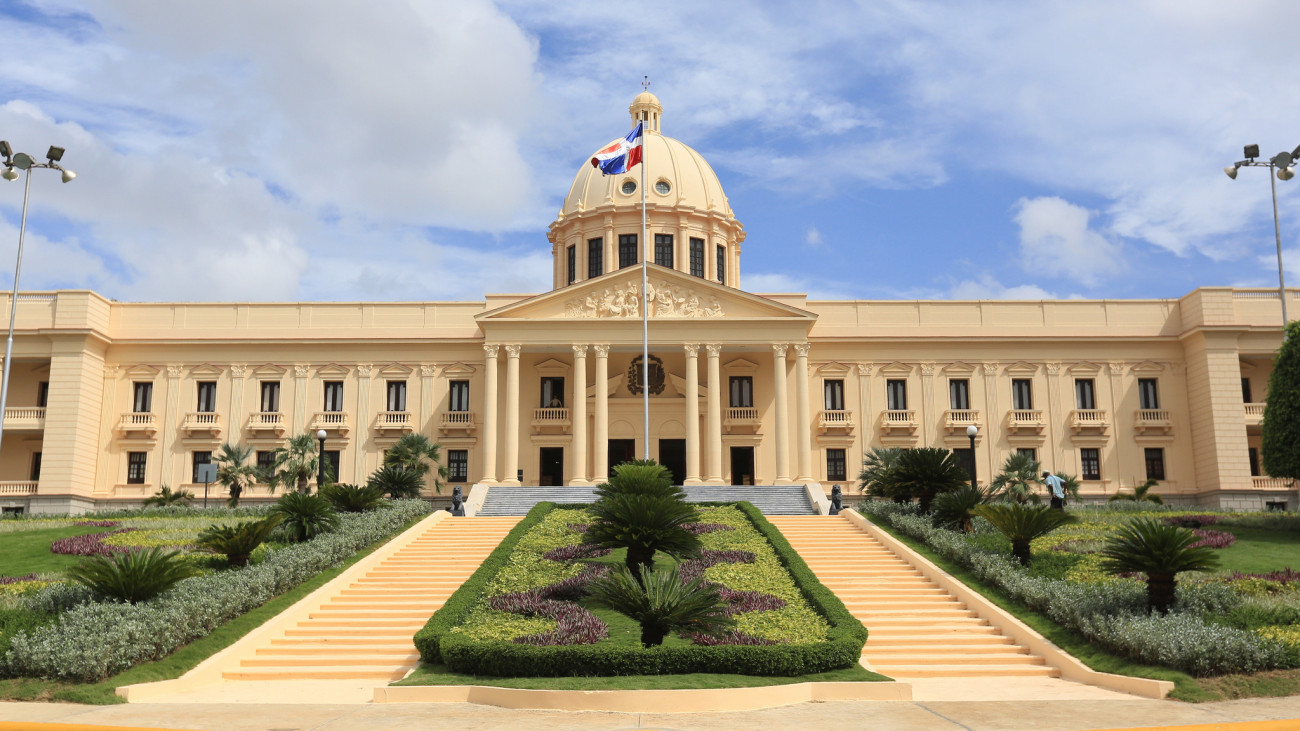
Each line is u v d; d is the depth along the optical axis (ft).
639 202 205.67
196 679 67.15
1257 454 186.91
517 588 86.58
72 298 176.65
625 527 87.04
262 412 180.65
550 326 172.76
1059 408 183.11
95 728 47.98
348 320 187.11
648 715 52.90
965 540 101.40
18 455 179.22
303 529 105.19
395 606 86.12
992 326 187.21
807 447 170.09
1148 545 74.02
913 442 181.88
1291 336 132.46
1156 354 185.47
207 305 186.39
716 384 171.83
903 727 48.80
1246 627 69.72
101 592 75.25
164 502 165.48
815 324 186.70
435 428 181.37
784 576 90.43
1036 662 72.69
